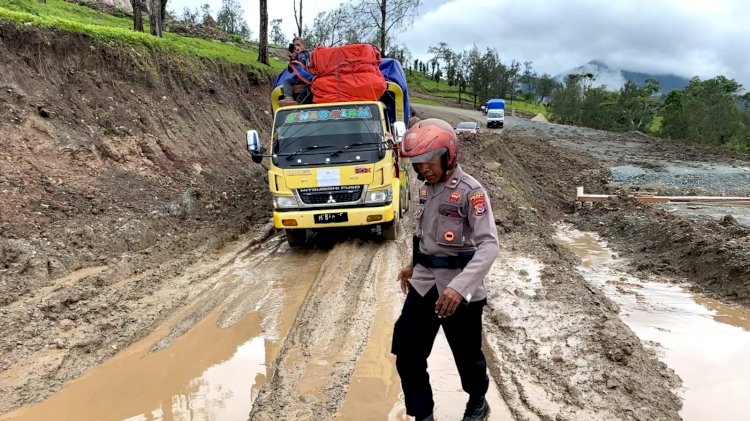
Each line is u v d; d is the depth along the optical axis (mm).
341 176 8711
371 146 8844
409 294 3551
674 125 64438
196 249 8828
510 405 4336
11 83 10523
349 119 9086
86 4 30500
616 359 4941
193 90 16609
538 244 9383
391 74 10695
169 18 38156
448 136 3248
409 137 3303
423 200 3480
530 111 91750
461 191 3311
